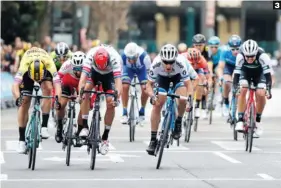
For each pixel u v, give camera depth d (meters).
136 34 179.00
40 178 29.69
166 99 35.16
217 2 164.88
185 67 32.78
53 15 103.25
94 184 28.42
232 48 46.84
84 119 32.91
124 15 124.38
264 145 41.22
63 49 37.81
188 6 170.62
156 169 32.25
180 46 55.41
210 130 48.72
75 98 33.47
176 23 179.50
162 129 32.75
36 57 31.83
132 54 41.75
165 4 170.50
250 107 38.03
